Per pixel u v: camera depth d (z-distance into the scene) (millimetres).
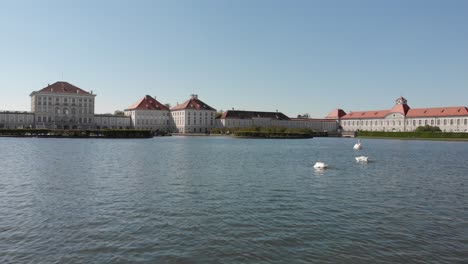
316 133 195000
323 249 16406
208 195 27281
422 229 19391
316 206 24188
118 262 14797
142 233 18250
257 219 20891
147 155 59906
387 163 52531
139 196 26578
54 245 16562
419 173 41500
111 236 17781
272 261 15070
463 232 18953
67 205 23656
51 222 19953
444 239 17844
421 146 103750
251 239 17547
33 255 15422
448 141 145375
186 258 15258
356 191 29719
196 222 20156
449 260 15312
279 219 20938
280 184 32625
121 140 118688
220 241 17250
